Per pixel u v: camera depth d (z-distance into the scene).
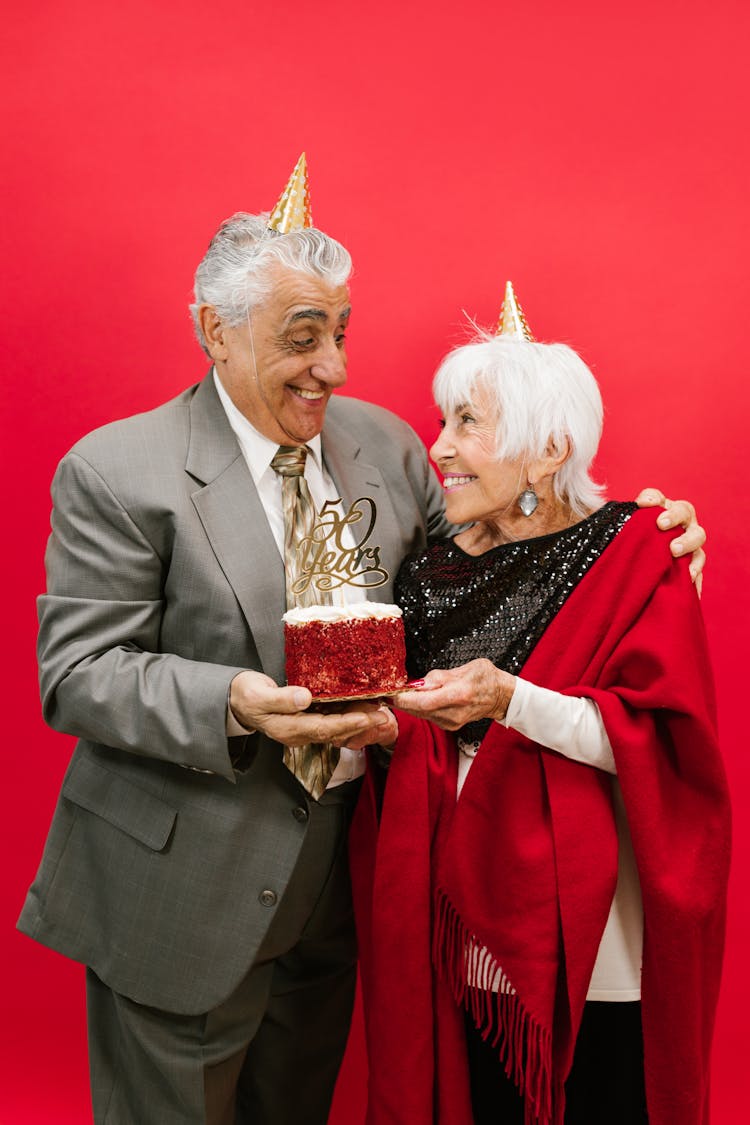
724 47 2.01
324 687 1.46
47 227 2.15
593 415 1.60
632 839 1.50
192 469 1.64
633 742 1.48
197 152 2.12
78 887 1.72
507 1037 1.54
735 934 2.11
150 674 1.57
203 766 1.53
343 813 1.75
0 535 2.19
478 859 1.55
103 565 1.60
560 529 1.65
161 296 2.14
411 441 1.96
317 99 2.10
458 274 2.10
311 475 1.77
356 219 2.11
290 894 1.71
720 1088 2.13
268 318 1.56
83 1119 2.24
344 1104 2.23
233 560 1.61
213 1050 1.68
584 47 2.04
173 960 1.62
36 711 2.21
